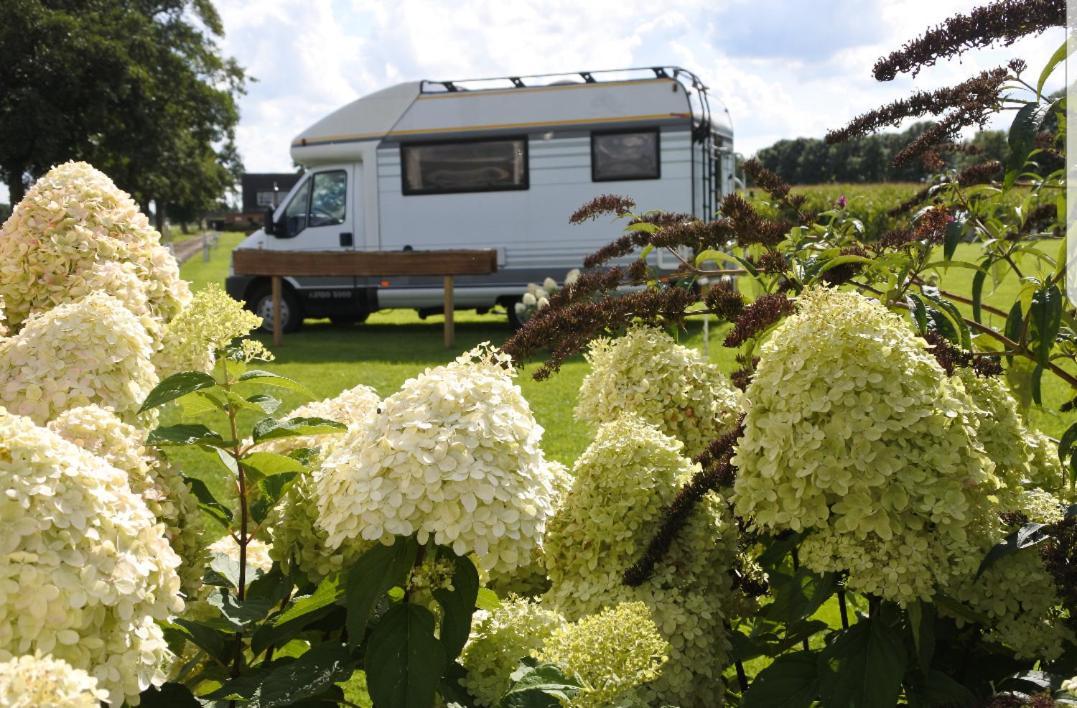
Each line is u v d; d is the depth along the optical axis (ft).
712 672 7.47
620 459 7.82
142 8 132.57
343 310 53.06
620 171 49.16
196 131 137.49
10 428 4.99
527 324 9.48
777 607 7.98
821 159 181.16
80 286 9.23
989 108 8.98
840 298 6.77
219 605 6.74
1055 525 6.87
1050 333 7.86
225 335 8.32
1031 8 7.56
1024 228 10.55
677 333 10.08
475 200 50.78
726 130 54.13
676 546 7.75
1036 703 6.27
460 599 6.18
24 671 3.96
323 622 7.31
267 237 53.21
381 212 51.70
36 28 110.22
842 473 6.38
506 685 6.36
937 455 6.41
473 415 6.12
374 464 6.02
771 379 6.70
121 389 7.28
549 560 7.97
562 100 49.65
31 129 109.19
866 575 6.55
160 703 6.26
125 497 5.32
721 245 10.17
